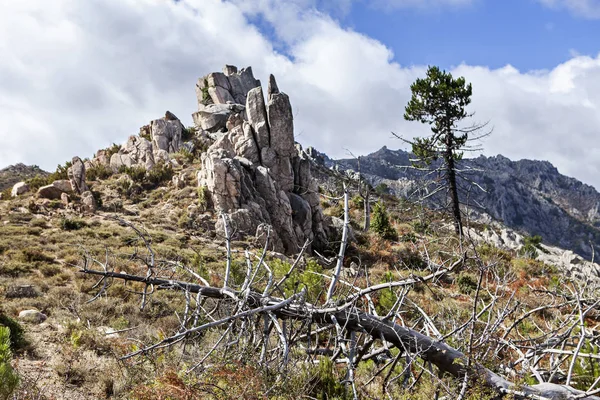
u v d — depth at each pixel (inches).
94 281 599.5
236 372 156.2
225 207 1143.6
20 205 1291.8
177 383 148.2
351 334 195.0
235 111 2190.0
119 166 1727.4
